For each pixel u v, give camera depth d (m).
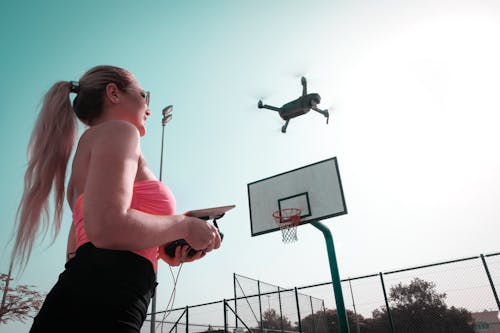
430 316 9.12
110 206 0.62
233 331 10.52
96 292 0.66
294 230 7.64
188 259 0.93
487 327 8.65
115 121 0.78
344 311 6.21
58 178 0.94
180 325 11.47
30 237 0.85
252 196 8.53
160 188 0.88
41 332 0.65
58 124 0.94
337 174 7.68
